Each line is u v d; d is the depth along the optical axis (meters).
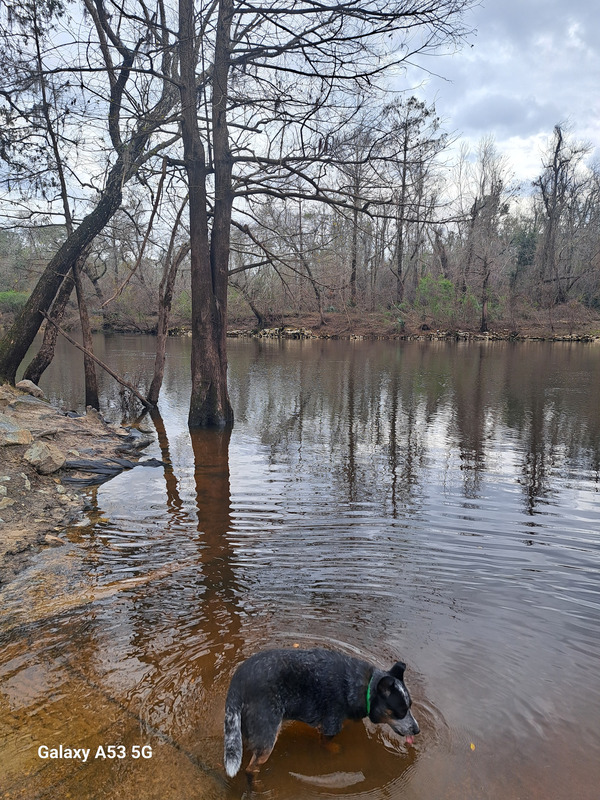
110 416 13.97
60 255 13.66
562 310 44.94
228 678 3.95
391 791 3.10
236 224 13.15
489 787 3.09
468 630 4.57
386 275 42.22
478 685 3.89
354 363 25.41
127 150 12.43
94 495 8.00
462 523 6.96
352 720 3.59
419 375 21.25
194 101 12.16
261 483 8.59
